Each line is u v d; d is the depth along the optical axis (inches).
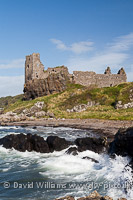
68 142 1022.4
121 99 2588.6
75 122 2062.0
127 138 770.2
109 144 910.4
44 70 3983.8
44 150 990.4
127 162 751.1
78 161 822.5
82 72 3779.5
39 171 743.1
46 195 553.0
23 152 1024.2
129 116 1942.7
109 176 664.4
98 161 809.5
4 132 1706.4
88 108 2728.8
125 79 3971.5
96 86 3430.1
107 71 4067.4
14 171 753.0
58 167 776.9
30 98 3681.1
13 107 3415.4
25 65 3922.2
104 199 446.9
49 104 3002.0
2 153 1016.9
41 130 1748.3
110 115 2106.3
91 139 953.5
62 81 3582.7
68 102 2962.6
